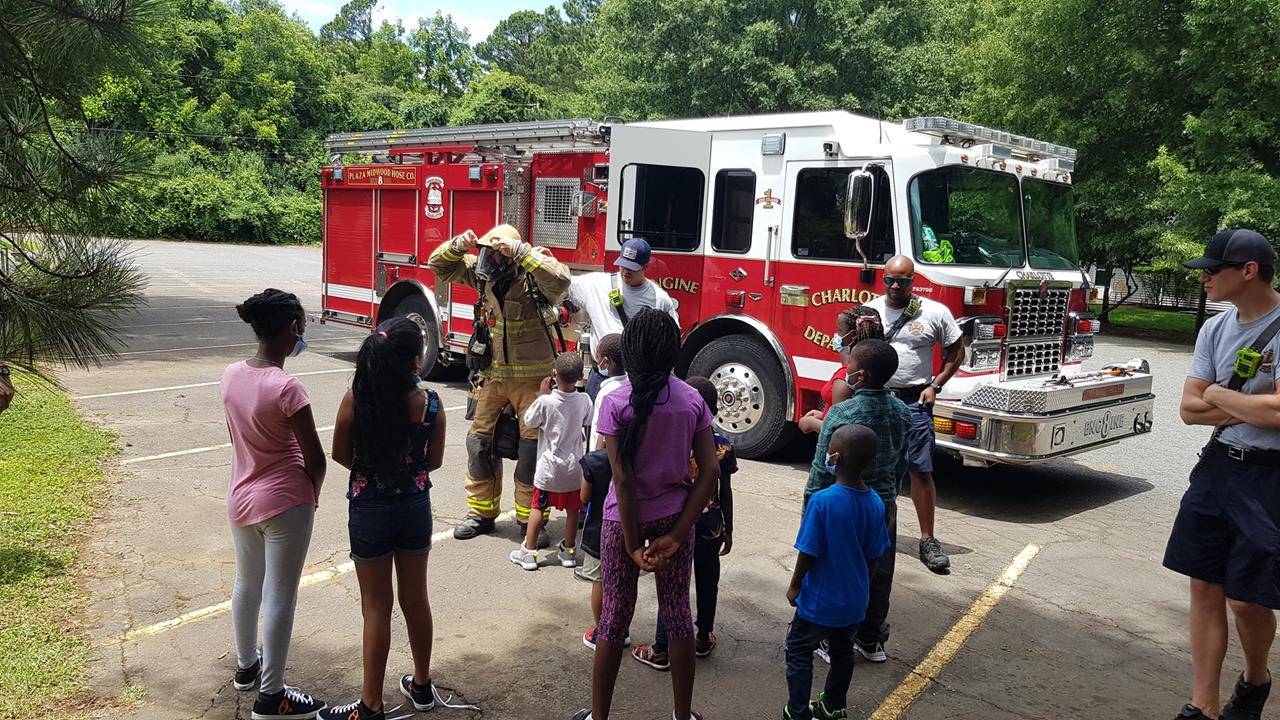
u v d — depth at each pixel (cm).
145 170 450
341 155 1220
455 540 570
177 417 848
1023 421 619
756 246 780
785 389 761
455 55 7931
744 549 569
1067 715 383
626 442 322
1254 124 1605
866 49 2553
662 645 407
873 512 358
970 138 695
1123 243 1895
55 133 438
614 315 612
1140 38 1816
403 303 1095
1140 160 1891
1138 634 470
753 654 431
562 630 445
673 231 816
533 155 898
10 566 477
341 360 1272
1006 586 529
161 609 444
